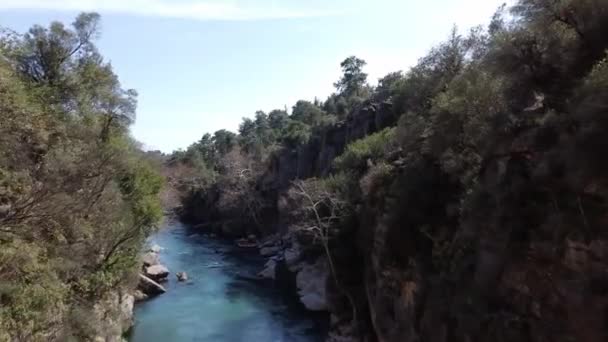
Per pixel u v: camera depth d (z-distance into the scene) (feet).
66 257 76.79
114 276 104.94
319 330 128.98
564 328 52.08
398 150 128.26
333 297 137.08
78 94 106.22
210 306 148.56
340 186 152.35
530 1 66.03
